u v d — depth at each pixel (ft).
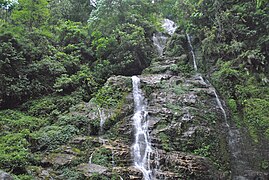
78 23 68.90
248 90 49.44
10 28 51.31
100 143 37.58
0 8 61.16
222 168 39.09
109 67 57.00
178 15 73.10
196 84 51.03
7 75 44.42
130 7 70.08
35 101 45.73
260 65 52.44
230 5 62.28
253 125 44.27
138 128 41.19
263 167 39.58
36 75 48.44
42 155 34.50
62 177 30.86
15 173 29.60
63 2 78.79
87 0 82.38
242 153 41.37
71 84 49.47
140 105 45.32
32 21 57.16
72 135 38.45
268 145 41.42
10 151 32.04
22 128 38.83
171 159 36.45
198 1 68.18
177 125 41.22
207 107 45.70
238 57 54.60
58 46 60.03
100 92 47.11
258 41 55.57
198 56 63.62
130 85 48.14
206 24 65.87
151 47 68.64
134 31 63.21
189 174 35.55
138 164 36.35
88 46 62.85
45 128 39.04
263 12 56.18
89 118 41.68
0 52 43.47
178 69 57.31
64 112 43.75
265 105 46.09
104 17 66.80
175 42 68.23
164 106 44.55
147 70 57.77
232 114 46.98
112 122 41.86
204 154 39.29
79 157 34.63
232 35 59.16
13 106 45.01
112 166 34.60
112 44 59.36
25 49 48.39
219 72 55.06
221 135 42.78
